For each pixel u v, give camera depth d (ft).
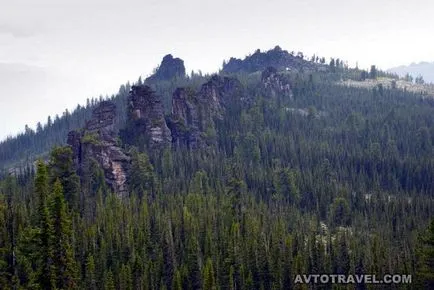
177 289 336.29
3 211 355.36
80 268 332.80
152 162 596.29
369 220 539.70
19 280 285.02
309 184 614.34
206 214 429.79
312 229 462.19
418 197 607.78
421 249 352.49
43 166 318.65
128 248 369.71
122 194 515.91
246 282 355.56
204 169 606.96
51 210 271.69
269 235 415.44
